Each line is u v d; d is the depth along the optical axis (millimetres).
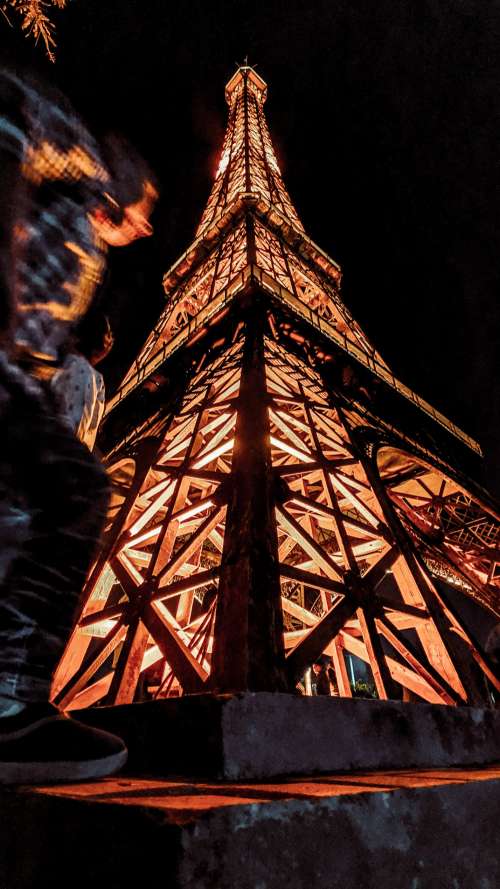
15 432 2018
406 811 1939
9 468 1966
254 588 4488
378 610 5289
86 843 1408
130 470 12453
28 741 1775
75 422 2619
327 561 5754
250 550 4922
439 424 18688
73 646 5758
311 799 1649
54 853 1505
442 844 1988
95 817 1435
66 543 2062
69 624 2059
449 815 2115
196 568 11992
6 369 2018
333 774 2773
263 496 5926
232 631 4090
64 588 2041
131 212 2965
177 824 1226
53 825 1572
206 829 1270
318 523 13984
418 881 1790
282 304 14664
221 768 2357
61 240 2557
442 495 17984
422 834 1934
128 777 2512
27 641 1909
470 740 4055
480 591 14031
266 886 1337
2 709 1795
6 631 1856
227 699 2629
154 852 1196
